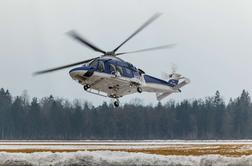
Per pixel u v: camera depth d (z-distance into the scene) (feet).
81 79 264.93
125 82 277.03
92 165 181.47
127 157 186.09
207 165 179.63
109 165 181.06
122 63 277.64
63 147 296.10
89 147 295.48
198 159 184.96
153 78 303.89
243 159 179.11
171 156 189.06
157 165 181.78
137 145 350.23
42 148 276.62
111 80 270.26
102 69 266.16
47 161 184.85
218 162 179.83
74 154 186.80
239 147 290.15
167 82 315.58
